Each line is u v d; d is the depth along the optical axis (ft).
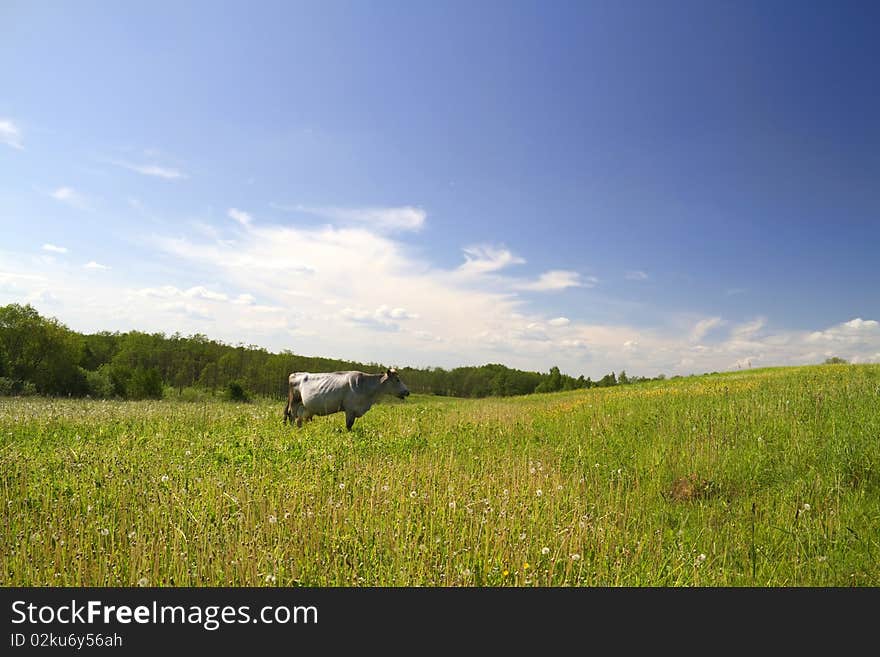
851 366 89.56
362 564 16.76
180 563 16.11
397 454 35.35
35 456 30.35
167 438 37.96
